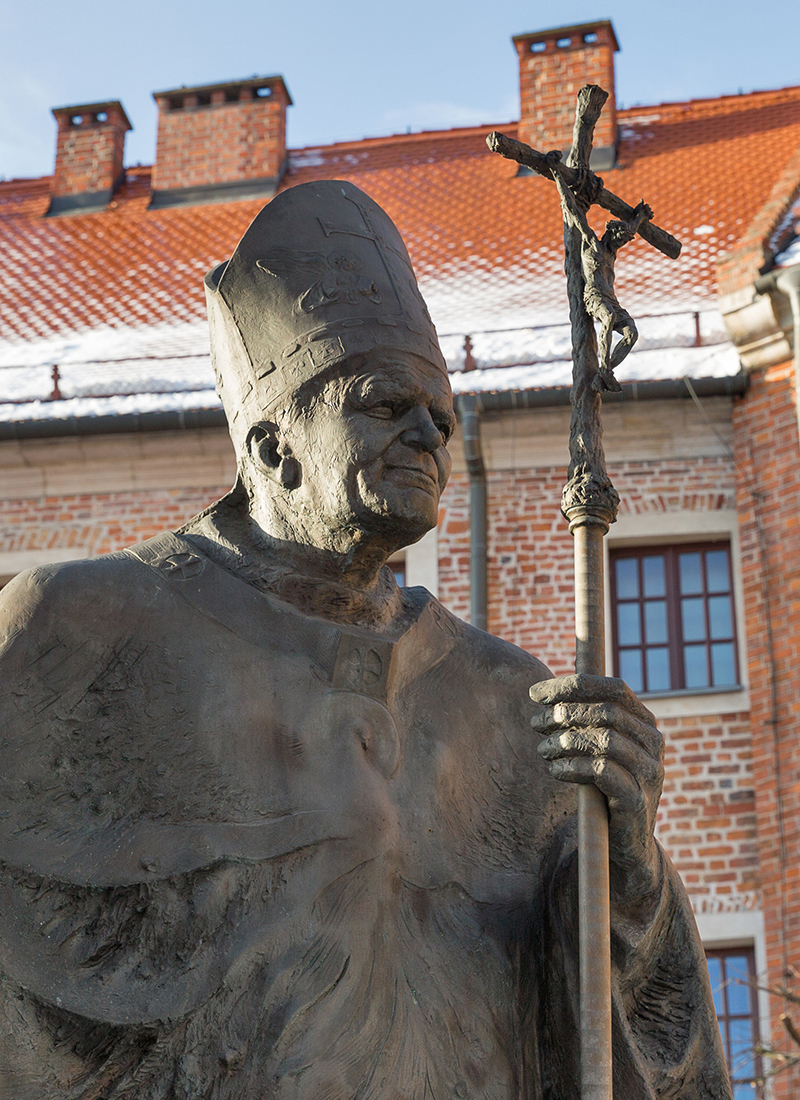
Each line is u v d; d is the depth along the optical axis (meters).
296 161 30.61
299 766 4.43
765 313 22.42
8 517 23.77
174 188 30.20
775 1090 19.02
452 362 23.66
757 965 20.22
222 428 23.56
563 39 29.78
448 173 29.30
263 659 4.52
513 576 22.33
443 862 4.60
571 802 4.88
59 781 4.30
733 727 21.39
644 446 22.77
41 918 4.16
